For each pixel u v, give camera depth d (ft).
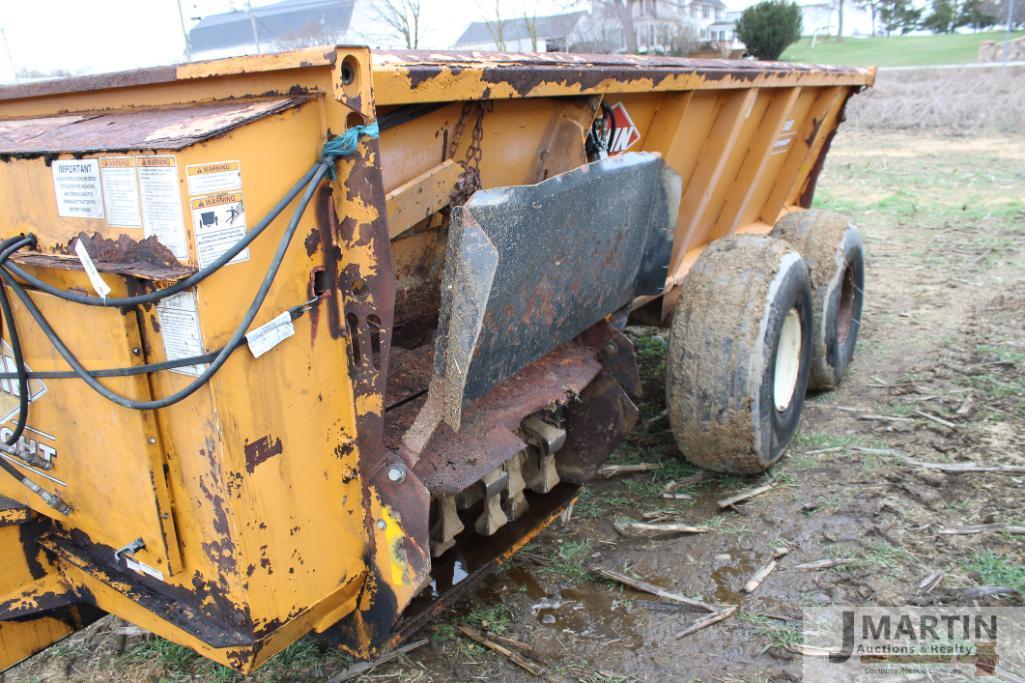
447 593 9.04
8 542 7.89
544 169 10.99
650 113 12.79
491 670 9.40
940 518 11.84
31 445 7.80
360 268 7.04
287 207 6.55
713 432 11.95
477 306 7.51
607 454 11.64
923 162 45.50
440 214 9.83
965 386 16.37
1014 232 29.37
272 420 6.70
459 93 8.14
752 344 11.46
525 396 10.10
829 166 45.73
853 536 11.55
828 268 15.25
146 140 6.13
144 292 6.29
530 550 11.61
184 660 9.69
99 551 7.77
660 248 11.97
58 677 9.53
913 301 22.24
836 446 14.06
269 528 6.81
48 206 6.88
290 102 6.48
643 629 10.03
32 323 7.18
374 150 6.80
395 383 9.61
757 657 9.50
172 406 6.56
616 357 11.78
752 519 12.10
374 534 7.73
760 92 15.31
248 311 6.33
